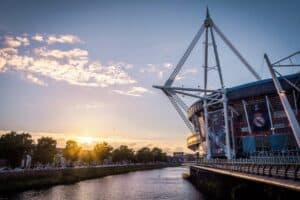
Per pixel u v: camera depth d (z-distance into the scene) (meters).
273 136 90.75
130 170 199.00
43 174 91.25
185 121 92.56
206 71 99.88
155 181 108.50
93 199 61.16
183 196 64.25
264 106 95.88
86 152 189.38
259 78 100.56
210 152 99.06
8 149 98.69
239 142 103.00
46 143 122.38
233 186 53.62
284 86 88.31
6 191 69.62
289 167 28.98
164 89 86.00
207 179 77.25
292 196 31.03
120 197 64.00
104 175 144.75
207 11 97.62
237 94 98.88
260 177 33.97
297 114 88.44
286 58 51.16
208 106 108.69
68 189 79.31
